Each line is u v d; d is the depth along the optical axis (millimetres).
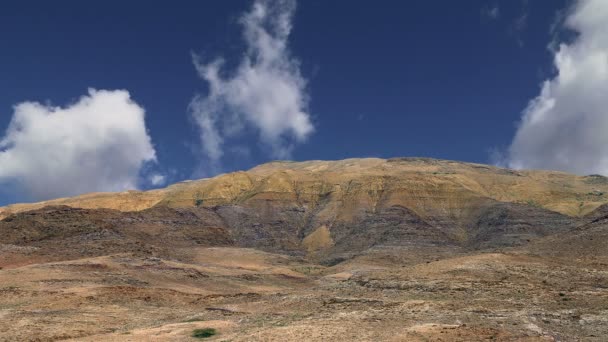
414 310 60781
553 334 50875
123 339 54750
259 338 51250
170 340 54438
